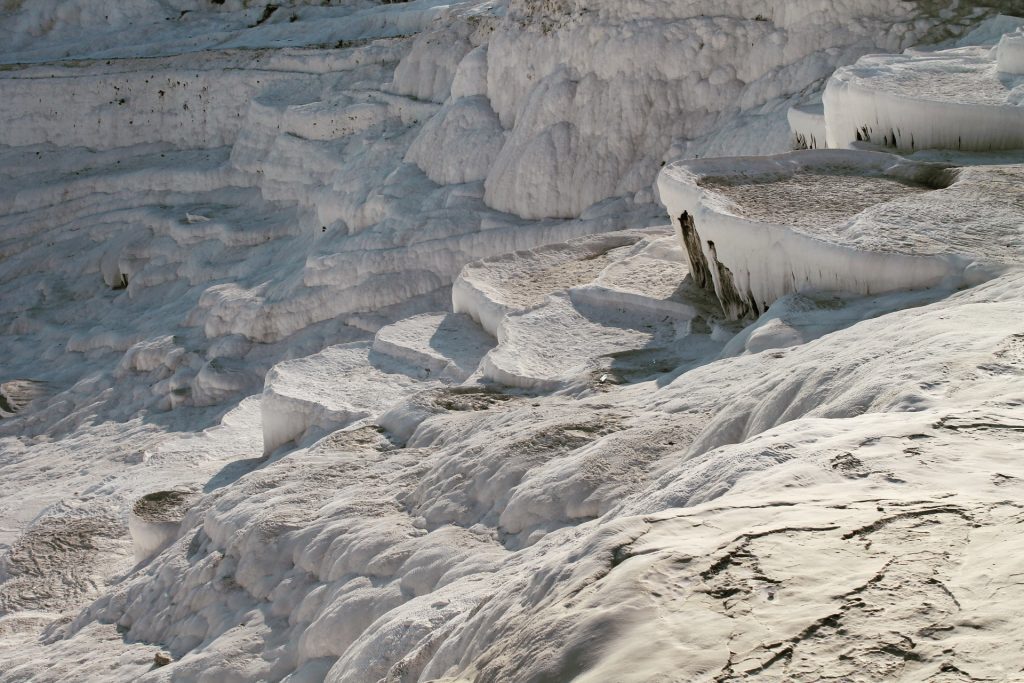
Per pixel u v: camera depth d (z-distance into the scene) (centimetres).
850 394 505
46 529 1314
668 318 1084
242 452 1513
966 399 443
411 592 632
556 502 630
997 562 235
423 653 469
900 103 1160
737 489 354
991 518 265
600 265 1318
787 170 1102
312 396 1240
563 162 1986
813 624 226
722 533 286
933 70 1305
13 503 1633
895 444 360
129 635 866
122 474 1528
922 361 511
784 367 658
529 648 263
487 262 1398
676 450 654
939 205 920
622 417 760
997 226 859
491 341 1292
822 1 1814
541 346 1073
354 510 775
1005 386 443
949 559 244
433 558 639
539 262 1380
